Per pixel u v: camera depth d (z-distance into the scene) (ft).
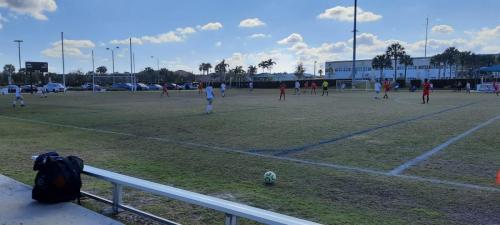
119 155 29.71
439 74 315.78
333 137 38.11
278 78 414.82
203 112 68.49
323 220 15.85
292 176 23.08
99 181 22.25
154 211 17.29
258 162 26.99
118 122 52.54
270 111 69.92
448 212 16.85
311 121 52.47
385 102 97.55
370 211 16.97
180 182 21.77
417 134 39.73
